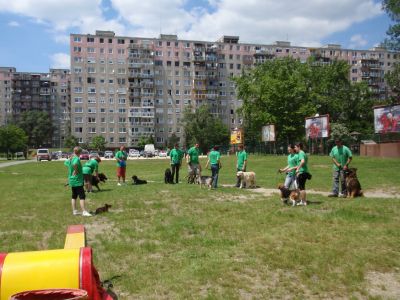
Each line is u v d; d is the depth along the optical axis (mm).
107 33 123688
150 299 5824
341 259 7445
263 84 70375
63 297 4051
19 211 13625
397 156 39844
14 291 4195
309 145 59531
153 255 7965
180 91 129375
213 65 131375
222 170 34094
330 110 80938
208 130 113562
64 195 18172
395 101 50562
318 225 10117
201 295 5922
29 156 113938
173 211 12898
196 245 8570
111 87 123062
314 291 6113
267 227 10039
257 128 74750
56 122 160000
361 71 146500
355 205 12867
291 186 14320
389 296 5949
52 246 8727
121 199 16188
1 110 155250
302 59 139750
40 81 158375
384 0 43562
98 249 8438
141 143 119938
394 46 45312
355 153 60625
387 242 8453
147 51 124938
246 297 5910
